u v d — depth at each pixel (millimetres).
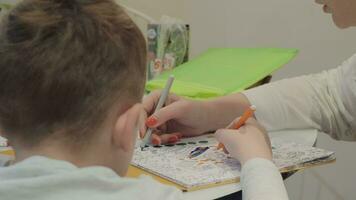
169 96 861
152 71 1224
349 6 840
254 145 650
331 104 916
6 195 393
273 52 1147
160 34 1237
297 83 941
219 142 731
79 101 438
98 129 455
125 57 468
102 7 479
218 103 875
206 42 1730
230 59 1180
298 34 1424
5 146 688
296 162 669
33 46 429
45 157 428
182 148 745
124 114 473
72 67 433
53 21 442
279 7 1462
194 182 574
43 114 435
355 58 947
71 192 403
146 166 640
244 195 553
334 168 1396
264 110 885
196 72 1146
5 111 441
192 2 1758
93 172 422
